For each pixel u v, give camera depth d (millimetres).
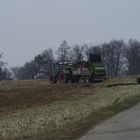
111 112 23953
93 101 30734
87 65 57969
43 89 47188
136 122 20188
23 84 59250
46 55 154250
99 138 16359
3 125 20734
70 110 25500
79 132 17797
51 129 18594
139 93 35094
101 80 58125
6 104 34000
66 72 59500
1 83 62438
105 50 156875
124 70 157250
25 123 20797
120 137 16438
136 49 157500
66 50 153125
